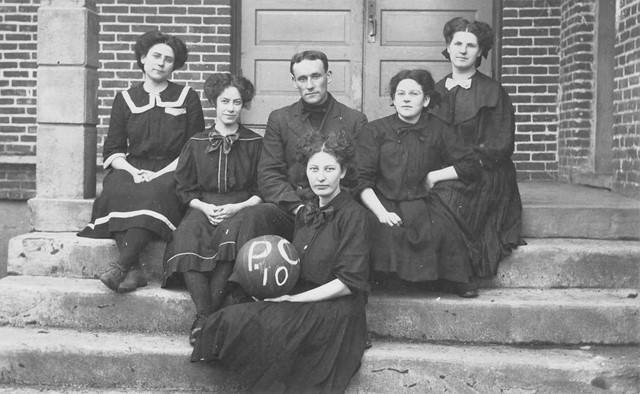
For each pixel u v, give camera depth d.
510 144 4.72
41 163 5.16
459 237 4.47
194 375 4.11
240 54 7.99
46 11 5.08
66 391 4.11
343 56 7.94
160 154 4.95
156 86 5.00
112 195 4.71
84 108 5.14
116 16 7.79
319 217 4.09
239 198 4.65
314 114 4.65
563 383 4.04
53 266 4.84
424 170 4.52
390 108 7.95
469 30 4.73
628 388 4.01
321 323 3.93
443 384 4.06
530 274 4.77
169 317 4.45
